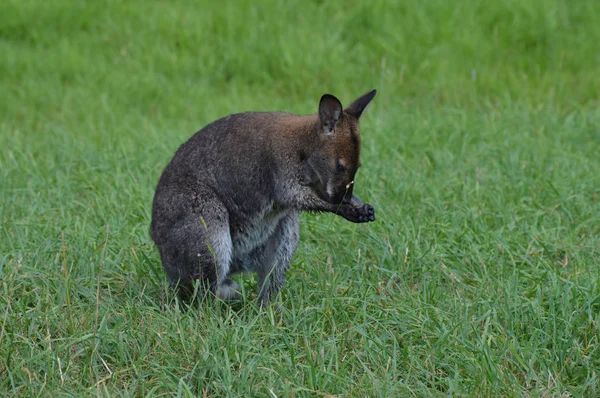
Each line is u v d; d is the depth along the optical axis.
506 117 23.56
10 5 31.55
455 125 22.48
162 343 11.72
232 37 30.20
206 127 14.23
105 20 31.72
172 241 13.34
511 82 26.81
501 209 17.03
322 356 11.30
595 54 28.39
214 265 13.27
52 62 29.00
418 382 10.95
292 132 13.62
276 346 11.79
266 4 31.73
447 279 14.47
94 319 12.36
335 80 27.59
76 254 14.84
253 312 13.41
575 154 20.23
